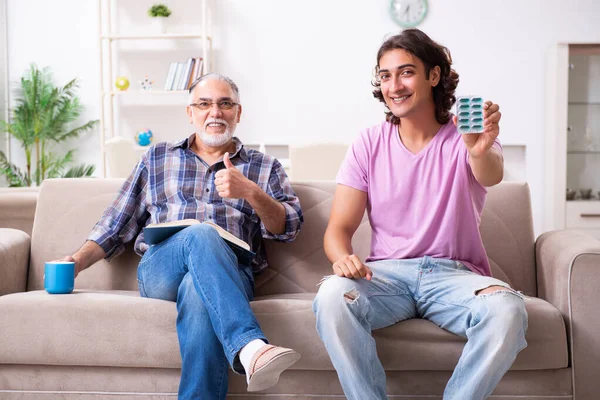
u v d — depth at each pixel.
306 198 2.17
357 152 1.88
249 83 5.86
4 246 2.01
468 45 5.73
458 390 1.50
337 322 1.52
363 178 1.87
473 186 1.79
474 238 1.80
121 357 1.68
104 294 1.82
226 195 1.88
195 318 1.62
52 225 2.18
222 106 2.10
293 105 5.85
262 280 2.12
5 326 1.70
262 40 5.84
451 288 1.65
